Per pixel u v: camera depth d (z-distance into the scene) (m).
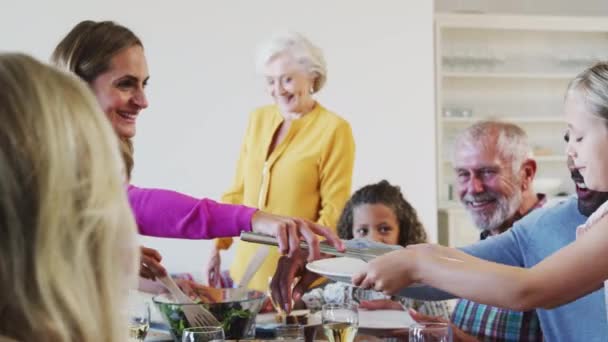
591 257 1.29
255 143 3.80
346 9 4.26
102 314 0.69
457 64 5.16
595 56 5.35
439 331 1.51
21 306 0.65
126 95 1.80
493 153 2.34
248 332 1.91
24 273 0.66
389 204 2.59
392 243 2.58
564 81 5.37
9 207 0.65
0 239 0.65
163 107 4.11
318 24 4.23
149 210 1.84
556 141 5.39
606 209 1.43
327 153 3.63
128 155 1.83
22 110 0.66
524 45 5.27
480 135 2.38
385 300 2.38
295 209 3.66
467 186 2.38
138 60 1.81
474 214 2.40
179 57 4.12
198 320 1.82
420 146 4.34
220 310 1.83
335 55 4.26
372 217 2.57
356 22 4.27
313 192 3.65
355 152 4.29
